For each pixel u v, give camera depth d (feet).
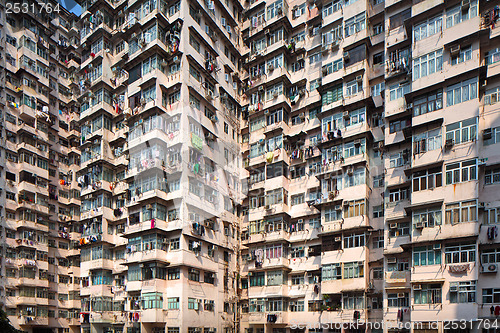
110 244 97.04
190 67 89.97
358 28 82.74
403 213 68.03
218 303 87.97
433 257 60.08
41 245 105.50
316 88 85.76
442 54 64.64
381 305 70.59
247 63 101.09
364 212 73.82
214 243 88.94
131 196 90.43
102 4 106.42
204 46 96.02
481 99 62.08
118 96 103.35
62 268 113.80
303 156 89.61
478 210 58.34
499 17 61.98
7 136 104.58
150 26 90.74
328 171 79.92
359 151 77.15
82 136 107.34
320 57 92.38
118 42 107.34
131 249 85.46
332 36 87.20
